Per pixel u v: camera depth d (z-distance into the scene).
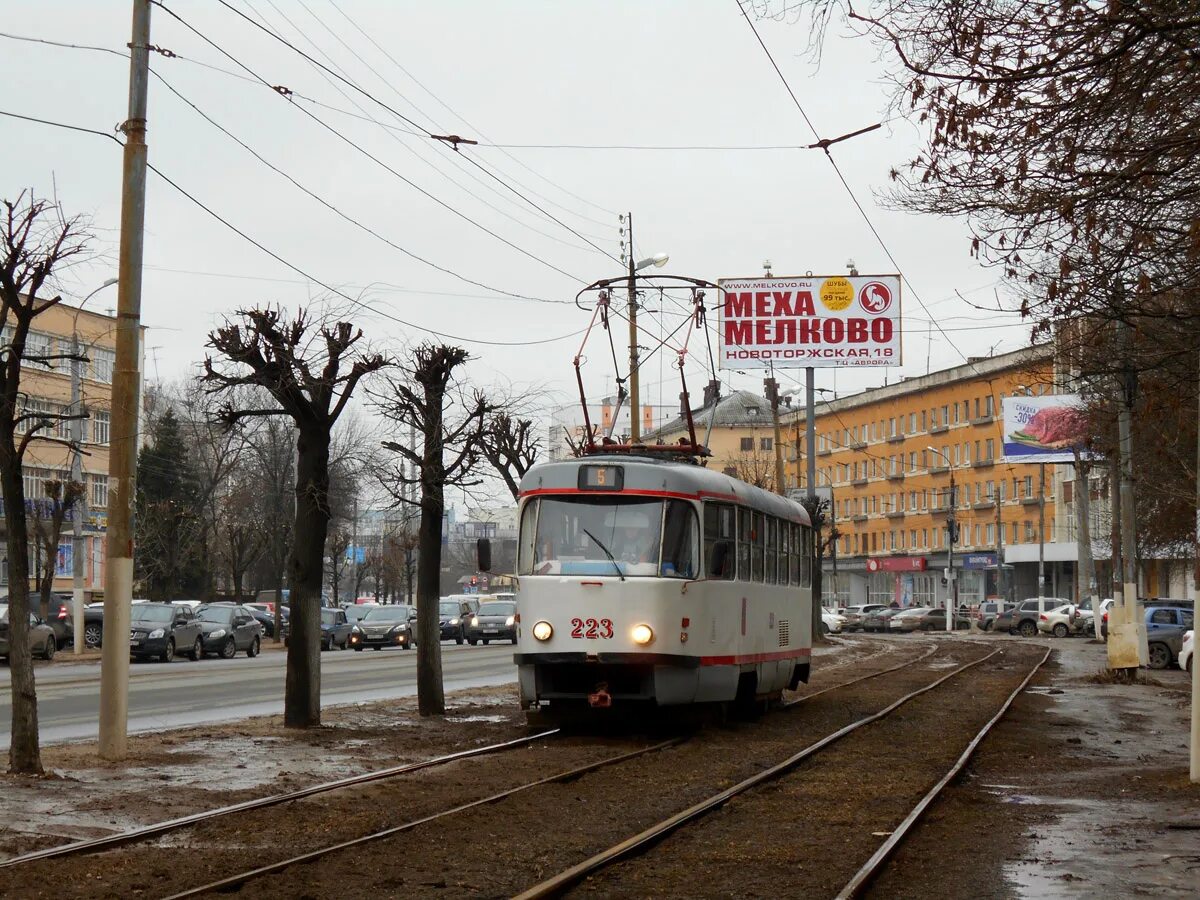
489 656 50.53
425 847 11.29
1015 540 86.75
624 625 19.59
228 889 9.53
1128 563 35.81
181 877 9.88
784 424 115.31
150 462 69.94
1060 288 12.73
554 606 19.80
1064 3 10.46
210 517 70.31
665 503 20.08
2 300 16.22
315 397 20.53
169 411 71.25
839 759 17.89
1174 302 14.46
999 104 11.00
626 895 9.70
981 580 89.75
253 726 21.12
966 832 12.45
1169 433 17.86
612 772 16.33
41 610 47.38
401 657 49.34
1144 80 10.75
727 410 115.94
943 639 68.19
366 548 92.44
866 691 30.55
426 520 23.75
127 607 16.72
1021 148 11.41
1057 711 26.14
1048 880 10.37
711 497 20.83
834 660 45.66
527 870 10.52
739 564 21.98
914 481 97.75
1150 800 14.48
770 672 23.91
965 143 11.46
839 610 89.19
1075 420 38.09
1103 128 11.33
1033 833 12.41
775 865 10.82
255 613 64.19
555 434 59.78
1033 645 58.72
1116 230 12.52
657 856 11.14
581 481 20.17
